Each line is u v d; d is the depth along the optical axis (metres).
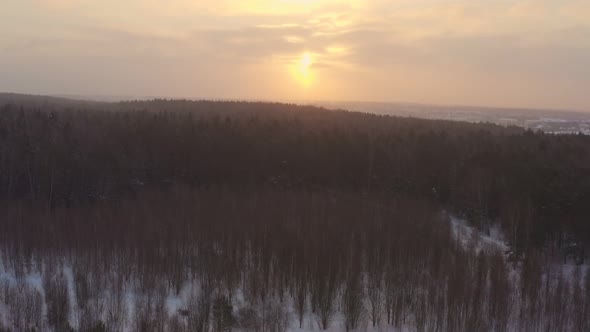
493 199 61.25
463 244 50.28
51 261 43.59
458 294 35.53
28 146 65.44
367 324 34.53
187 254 43.41
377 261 41.84
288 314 35.38
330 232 46.69
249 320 34.34
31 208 57.72
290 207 56.44
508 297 36.75
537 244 51.66
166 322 33.28
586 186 54.19
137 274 41.38
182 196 62.12
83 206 60.47
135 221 50.97
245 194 64.25
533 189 58.16
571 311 35.25
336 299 37.53
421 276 40.69
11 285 39.47
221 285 39.06
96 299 35.72
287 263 39.97
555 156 65.19
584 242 50.72
